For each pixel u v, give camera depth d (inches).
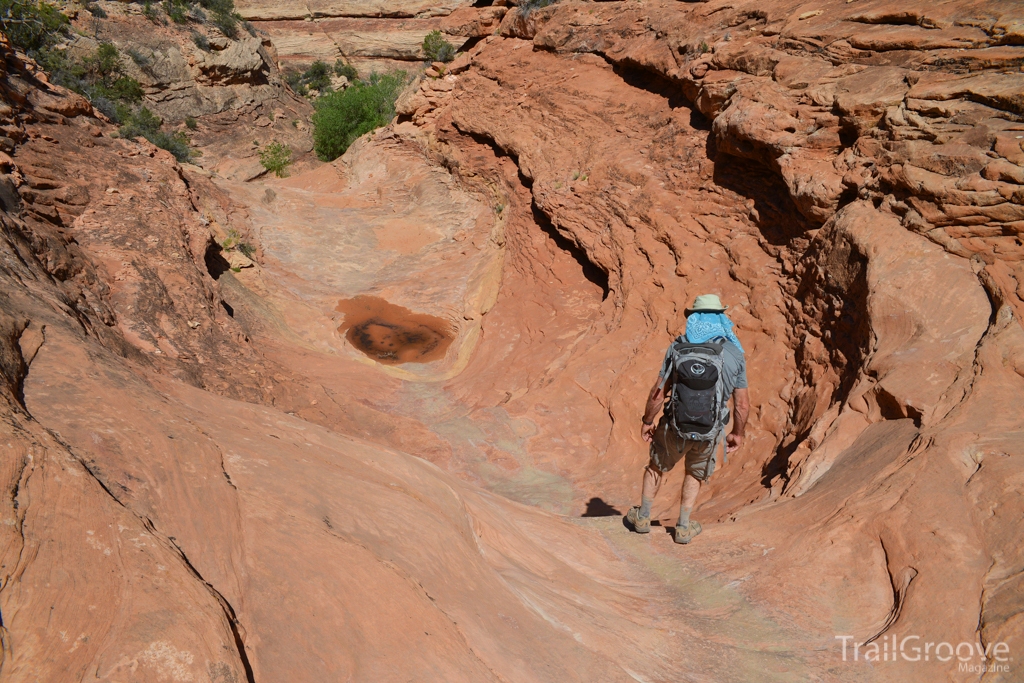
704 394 170.9
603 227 521.0
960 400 202.7
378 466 154.3
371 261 839.1
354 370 551.2
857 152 335.0
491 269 713.6
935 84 309.0
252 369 457.7
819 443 241.6
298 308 700.7
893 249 276.1
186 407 144.9
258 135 1704.0
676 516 264.7
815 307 329.4
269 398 424.5
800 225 366.6
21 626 66.9
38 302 189.5
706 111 464.4
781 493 229.3
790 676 129.9
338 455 151.6
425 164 1021.8
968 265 253.0
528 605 131.5
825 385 294.7
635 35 608.4
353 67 2308.1
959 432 182.5
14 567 72.0
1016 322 216.4
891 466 184.4
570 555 191.0
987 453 167.0
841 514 175.8
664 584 176.7
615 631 140.5
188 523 93.9
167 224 565.0
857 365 270.4
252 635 79.9
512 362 516.4
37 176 501.0
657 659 133.7
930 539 149.9
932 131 292.4
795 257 364.2
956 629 128.7
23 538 75.8
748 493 263.6
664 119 530.3
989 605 128.9
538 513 231.8
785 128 374.9
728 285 402.9
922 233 273.4
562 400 418.3
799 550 171.5
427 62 1158.3
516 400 433.7
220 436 129.9
